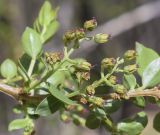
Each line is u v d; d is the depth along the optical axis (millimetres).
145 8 1145
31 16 1122
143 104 328
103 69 317
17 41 1017
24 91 336
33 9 1123
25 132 343
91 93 311
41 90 340
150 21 1337
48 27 375
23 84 340
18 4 1104
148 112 1147
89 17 1354
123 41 1337
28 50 347
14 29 1063
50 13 380
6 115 1075
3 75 364
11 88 339
